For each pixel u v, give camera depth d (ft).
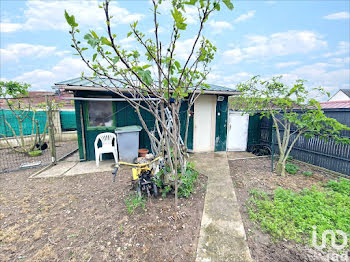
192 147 22.25
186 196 10.82
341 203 9.98
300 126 12.57
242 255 6.75
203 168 16.37
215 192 11.67
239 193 11.79
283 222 8.41
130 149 17.87
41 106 28.25
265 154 22.12
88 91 18.16
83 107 18.44
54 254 6.89
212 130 22.56
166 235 7.82
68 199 11.10
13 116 26.03
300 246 7.22
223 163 17.84
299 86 12.96
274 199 10.60
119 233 7.97
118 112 19.47
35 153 21.97
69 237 7.80
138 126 18.78
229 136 23.79
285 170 16.05
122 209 9.83
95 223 8.70
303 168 16.96
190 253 6.88
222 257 6.66
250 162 19.01
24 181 14.07
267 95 15.16
